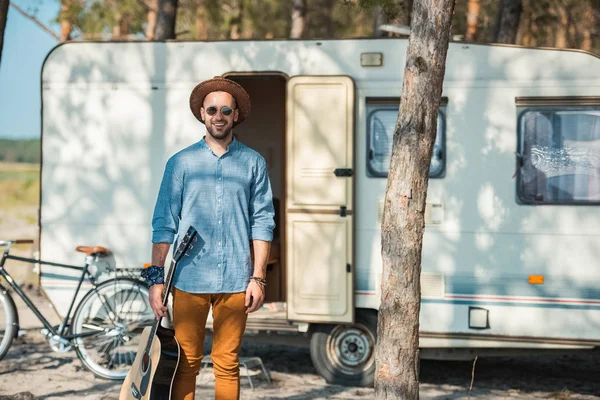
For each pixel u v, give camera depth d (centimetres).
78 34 1235
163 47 652
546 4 1105
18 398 555
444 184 623
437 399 607
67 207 663
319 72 636
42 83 662
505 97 617
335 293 627
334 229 627
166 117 652
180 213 430
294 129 633
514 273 614
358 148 632
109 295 644
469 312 619
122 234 658
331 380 640
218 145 428
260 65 642
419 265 438
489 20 1284
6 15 594
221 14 1338
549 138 614
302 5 1156
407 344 437
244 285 425
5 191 2900
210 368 683
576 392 641
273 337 669
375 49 629
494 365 743
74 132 661
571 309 607
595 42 1233
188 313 422
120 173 657
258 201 435
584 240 608
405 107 435
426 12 429
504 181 617
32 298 1040
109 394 589
